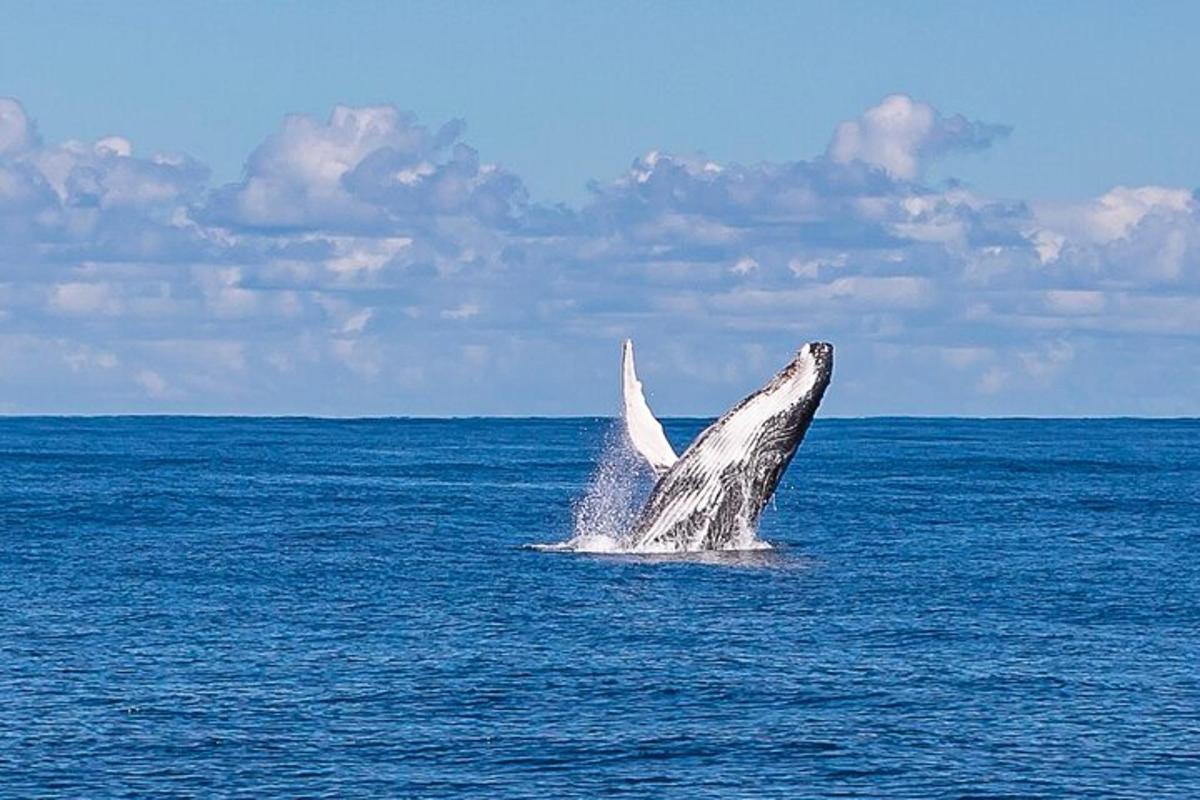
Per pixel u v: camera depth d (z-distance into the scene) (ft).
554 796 269.03
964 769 283.59
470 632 411.34
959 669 364.58
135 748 295.89
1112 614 444.14
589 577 515.09
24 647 390.42
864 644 394.73
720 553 574.15
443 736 304.91
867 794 270.26
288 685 346.95
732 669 363.56
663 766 285.84
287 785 273.95
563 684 347.77
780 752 294.25
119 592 486.79
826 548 607.78
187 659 375.45
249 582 509.76
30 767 283.79
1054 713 322.55
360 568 543.80
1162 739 303.27
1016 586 500.33
